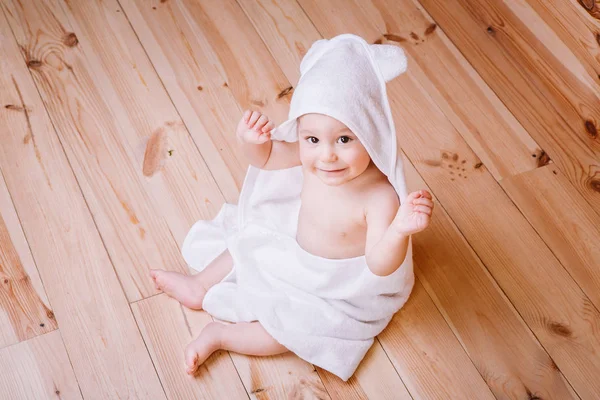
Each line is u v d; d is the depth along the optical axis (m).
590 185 1.66
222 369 1.41
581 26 1.88
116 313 1.47
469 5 1.92
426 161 1.68
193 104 1.75
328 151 1.19
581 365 1.43
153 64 1.81
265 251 1.44
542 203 1.63
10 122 1.70
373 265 1.24
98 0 1.91
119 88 1.77
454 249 1.57
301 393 1.39
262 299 1.41
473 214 1.61
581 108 1.78
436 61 1.84
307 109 1.16
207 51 1.84
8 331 1.44
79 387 1.39
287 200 1.46
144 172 1.64
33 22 1.86
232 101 1.76
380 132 1.17
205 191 1.63
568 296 1.51
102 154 1.67
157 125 1.71
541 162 1.69
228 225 1.55
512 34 1.89
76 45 1.83
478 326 1.47
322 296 1.40
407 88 1.79
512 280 1.53
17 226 1.56
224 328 1.41
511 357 1.43
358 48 1.19
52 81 1.77
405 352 1.44
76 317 1.46
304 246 1.39
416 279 1.53
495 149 1.71
